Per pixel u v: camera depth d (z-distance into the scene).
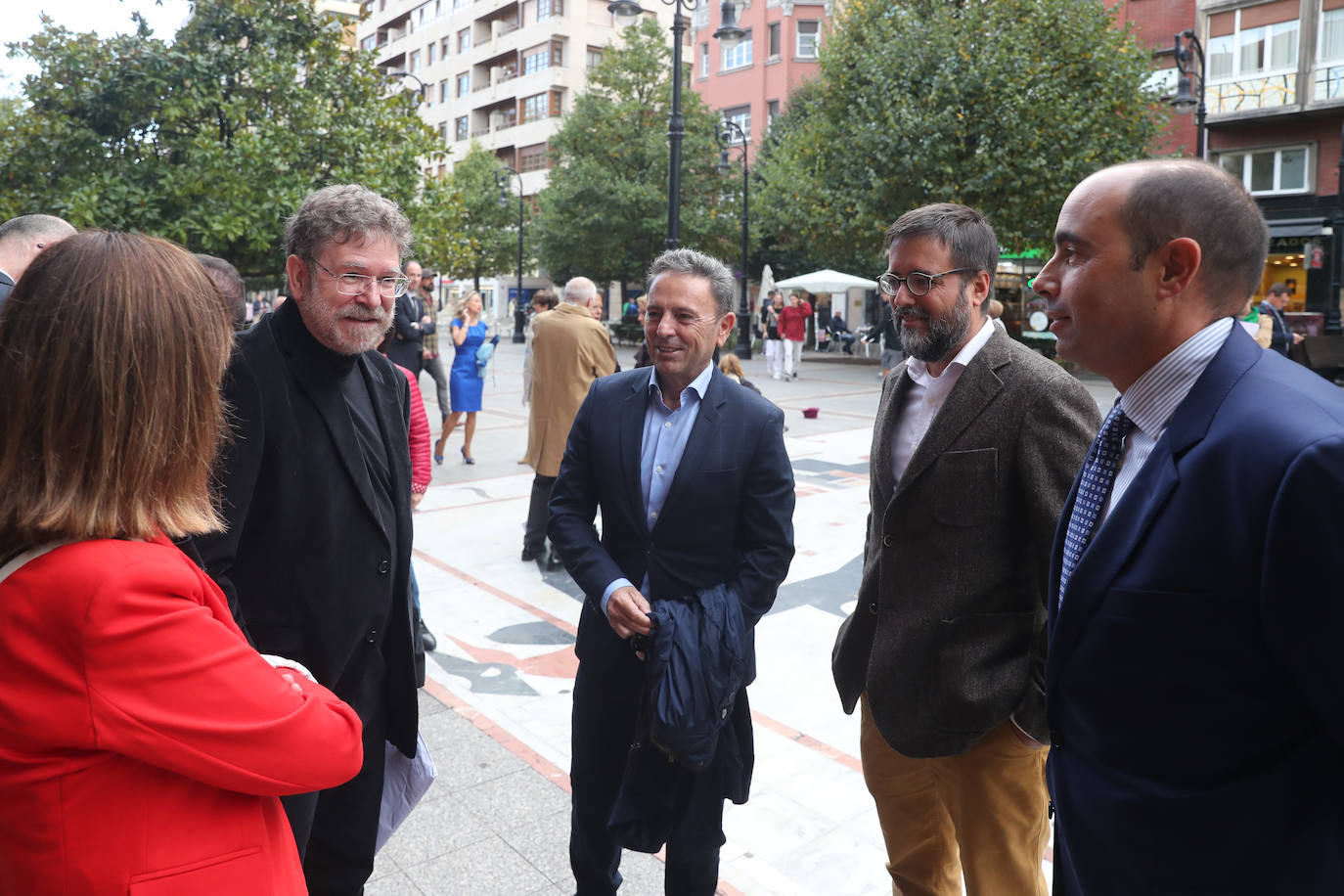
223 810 1.08
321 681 2.01
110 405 1.00
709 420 2.24
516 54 53.75
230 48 10.65
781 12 36.78
